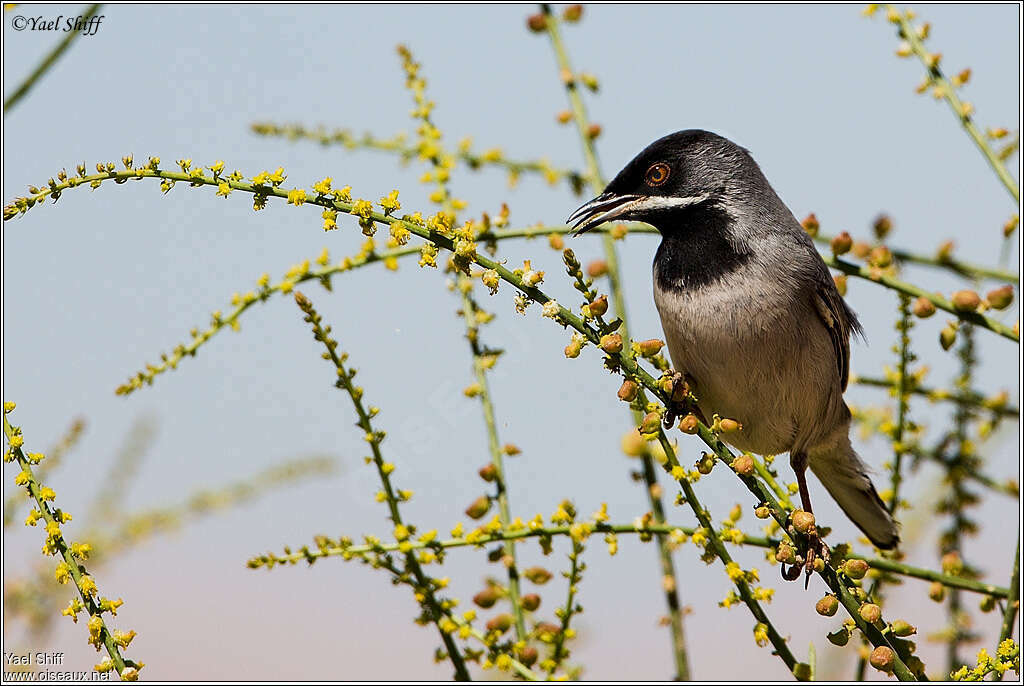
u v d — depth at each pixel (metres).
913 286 7.61
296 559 6.62
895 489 8.25
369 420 6.89
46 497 5.75
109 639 5.65
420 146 8.67
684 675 7.06
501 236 7.78
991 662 6.28
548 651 6.71
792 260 9.53
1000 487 8.07
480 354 7.43
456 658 6.68
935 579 7.09
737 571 6.34
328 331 6.85
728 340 9.43
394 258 7.39
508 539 6.64
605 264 8.07
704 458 6.46
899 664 6.20
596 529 6.59
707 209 9.66
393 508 6.87
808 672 6.31
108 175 6.14
